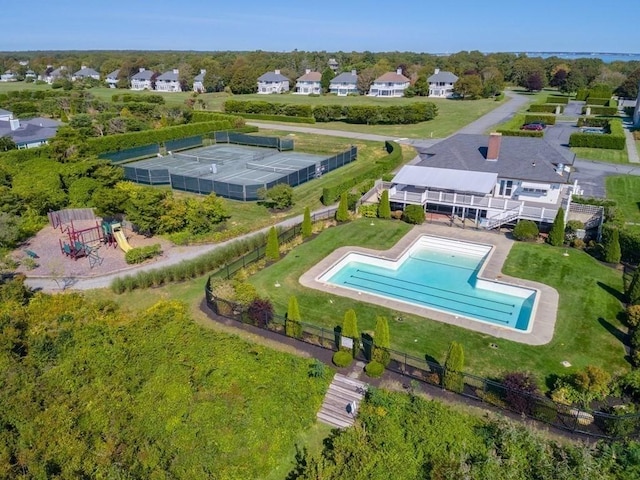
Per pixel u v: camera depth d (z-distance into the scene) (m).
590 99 127.50
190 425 22.80
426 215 50.50
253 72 167.50
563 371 25.44
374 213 49.91
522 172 47.94
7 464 21.11
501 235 44.59
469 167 49.84
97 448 22.27
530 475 19.39
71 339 28.47
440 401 23.58
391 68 182.00
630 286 32.09
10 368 25.94
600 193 54.94
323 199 54.66
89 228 44.97
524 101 137.50
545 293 33.66
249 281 35.97
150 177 62.59
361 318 30.84
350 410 23.38
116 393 24.75
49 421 23.19
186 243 43.50
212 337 28.67
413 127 100.94
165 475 20.84
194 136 86.12
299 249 41.94
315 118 109.69
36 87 179.50
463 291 36.12
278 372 25.69
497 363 26.12
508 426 21.23
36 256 40.72
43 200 49.09
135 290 35.38
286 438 22.47
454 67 186.38
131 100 131.38
